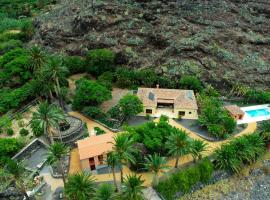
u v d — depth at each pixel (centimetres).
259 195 6141
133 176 5238
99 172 6150
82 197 4909
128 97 7438
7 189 5706
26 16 15375
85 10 10556
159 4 10500
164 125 6650
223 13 10594
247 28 10169
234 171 6406
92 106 7612
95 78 9394
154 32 9638
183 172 6012
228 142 6612
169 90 8025
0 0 17125
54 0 16075
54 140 6638
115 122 7362
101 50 9256
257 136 6625
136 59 9294
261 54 9450
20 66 8719
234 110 7531
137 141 6312
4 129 7200
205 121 7094
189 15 10362
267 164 6681
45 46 10756
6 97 7888
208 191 6141
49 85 7838
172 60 8994
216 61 8981
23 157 6456
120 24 10025
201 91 8275
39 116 5641
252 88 8512
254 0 11231
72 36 10506
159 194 5697
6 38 12088
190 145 5822
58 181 5956
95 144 6238
